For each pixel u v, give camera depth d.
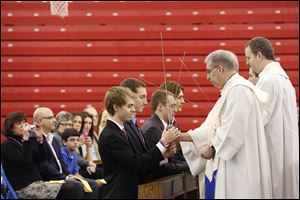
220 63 6.58
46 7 20.64
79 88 20.23
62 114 10.98
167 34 20.44
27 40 20.50
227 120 6.39
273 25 20.41
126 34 20.50
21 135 8.91
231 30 20.41
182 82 19.94
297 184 7.13
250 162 6.38
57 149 9.80
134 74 20.22
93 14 20.59
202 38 20.41
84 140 10.98
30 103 20.12
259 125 6.47
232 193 6.42
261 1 20.53
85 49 20.44
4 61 20.38
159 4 20.64
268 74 7.21
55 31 20.52
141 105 7.57
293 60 20.12
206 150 6.61
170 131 6.77
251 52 7.31
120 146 6.75
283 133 7.10
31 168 8.94
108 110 6.93
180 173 7.83
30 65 20.36
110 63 20.36
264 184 6.44
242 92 6.41
